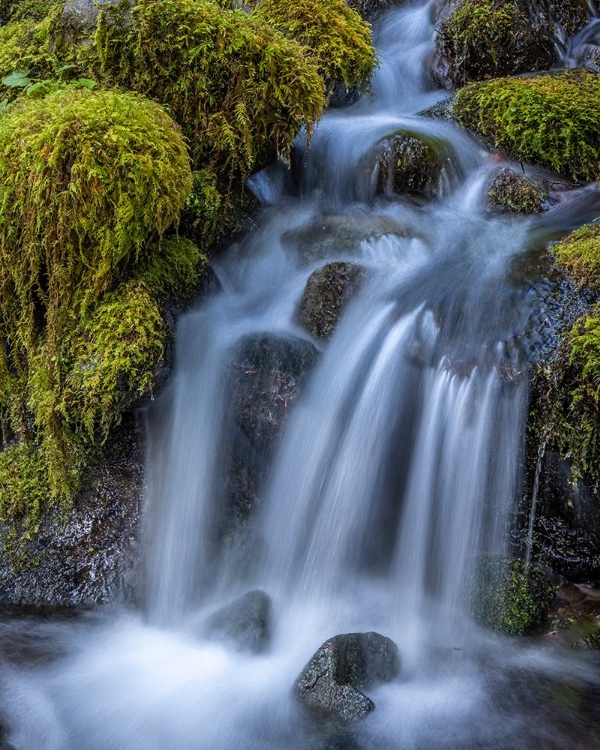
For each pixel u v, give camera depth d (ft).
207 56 14.56
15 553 12.60
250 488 13.64
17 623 11.96
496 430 12.21
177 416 13.19
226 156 15.21
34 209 11.67
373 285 14.58
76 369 11.86
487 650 11.21
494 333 12.66
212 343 13.65
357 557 13.20
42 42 15.87
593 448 11.12
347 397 13.51
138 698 10.55
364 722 9.77
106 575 12.50
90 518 12.78
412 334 13.32
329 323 14.19
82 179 11.43
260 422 13.35
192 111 14.94
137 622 12.31
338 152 18.21
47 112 12.21
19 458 13.28
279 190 17.90
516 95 18.74
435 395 12.80
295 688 10.22
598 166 17.62
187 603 12.87
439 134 18.78
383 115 20.97
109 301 12.30
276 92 14.96
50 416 11.99
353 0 26.35
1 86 15.60
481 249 15.25
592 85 19.40
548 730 9.73
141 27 14.49
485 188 17.65
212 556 13.26
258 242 16.17
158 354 12.13
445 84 22.58
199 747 9.70
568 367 11.40
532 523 12.34
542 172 17.87
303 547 13.33
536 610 11.59
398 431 13.07
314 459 13.41
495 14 21.21
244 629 11.44
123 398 11.92
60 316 12.20
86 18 15.48
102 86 14.97
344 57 18.75
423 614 12.28
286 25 18.69
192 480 13.30
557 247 13.99
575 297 12.39
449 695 10.40
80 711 10.30
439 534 12.81
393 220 16.79
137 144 11.96
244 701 10.37
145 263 12.98
